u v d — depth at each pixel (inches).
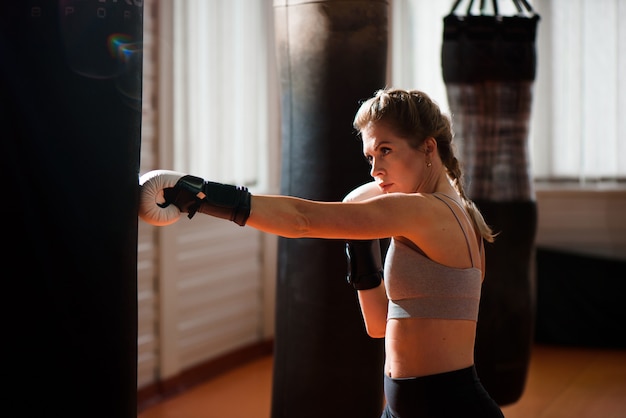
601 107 229.8
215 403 173.3
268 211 71.6
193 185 71.5
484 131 150.8
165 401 173.9
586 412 170.6
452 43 150.4
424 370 75.5
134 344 72.0
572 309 225.1
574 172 232.5
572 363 209.0
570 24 229.8
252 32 195.5
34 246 67.0
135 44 70.6
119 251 69.6
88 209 68.0
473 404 74.9
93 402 68.7
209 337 191.5
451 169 82.5
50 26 66.7
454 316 76.0
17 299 66.9
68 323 67.5
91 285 68.2
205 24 180.5
